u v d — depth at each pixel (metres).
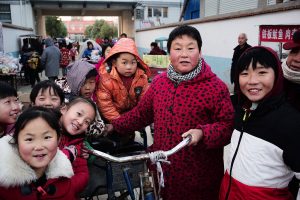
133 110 2.24
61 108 2.08
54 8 25.66
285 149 1.50
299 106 1.97
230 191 1.69
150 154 1.65
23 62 11.15
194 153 1.89
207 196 1.99
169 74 1.93
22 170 1.47
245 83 1.64
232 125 1.84
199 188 1.95
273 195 1.56
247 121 1.64
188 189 1.95
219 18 9.56
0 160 1.45
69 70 2.66
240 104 1.75
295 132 1.48
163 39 13.77
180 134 1.89
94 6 25.55
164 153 1.65
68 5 24.92
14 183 1.46
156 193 1.79
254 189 1.57
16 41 15.94
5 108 1.97
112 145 2.40
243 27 8.36
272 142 1.53
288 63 2.01
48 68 9.52
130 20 27.61
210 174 1.96
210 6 13.16
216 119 1.88
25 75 11.31
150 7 26.23
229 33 9.12
